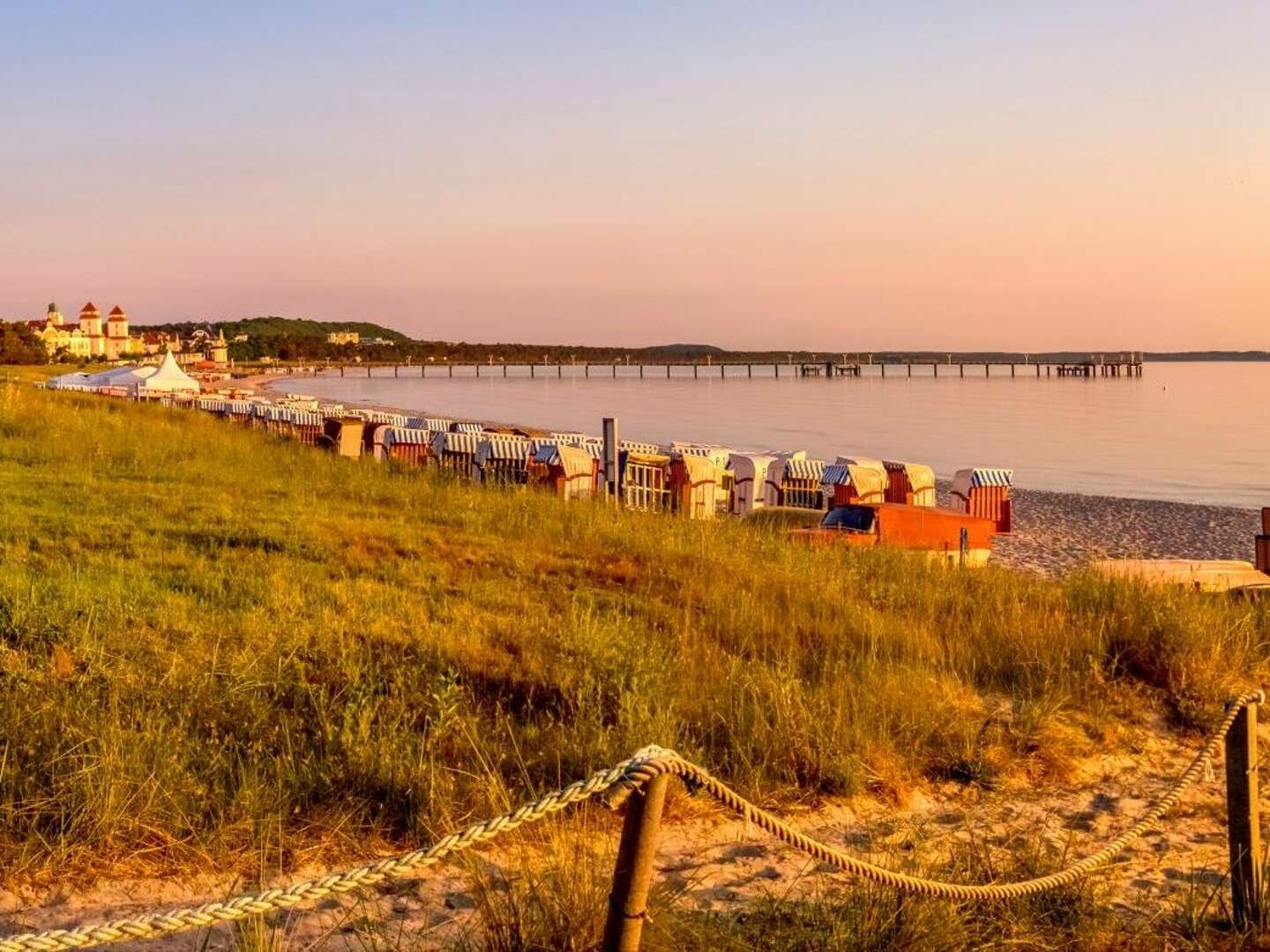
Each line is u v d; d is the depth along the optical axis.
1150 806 7.75
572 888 5.04
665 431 82.56
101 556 10.72
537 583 11.71
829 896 5.74
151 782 6.04
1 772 6.01
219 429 27.14
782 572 13.02
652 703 7.94
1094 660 9.88
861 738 7.85
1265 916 5.74
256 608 9.27
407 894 5.61
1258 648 11.05
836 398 144.25
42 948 2.90
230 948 4.96
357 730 6.96
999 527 32.62
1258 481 50.50
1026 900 5.70
